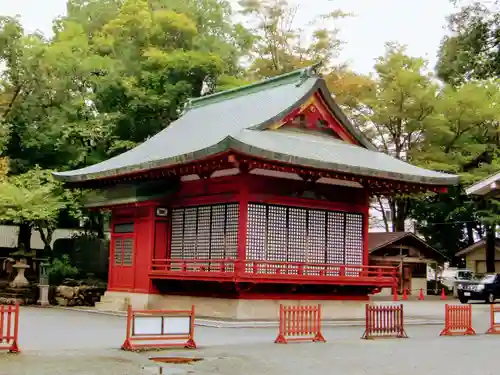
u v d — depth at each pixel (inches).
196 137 1190.9
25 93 1705.2
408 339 806.5
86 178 1219.2
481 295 1857.8
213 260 1016.9
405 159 2160.4
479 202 2167.8
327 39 2304.4
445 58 2316.7
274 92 1256.8
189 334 661.9
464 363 605.0
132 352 615.5
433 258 2329.0
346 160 1076.5
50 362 542.9
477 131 2183.8
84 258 1631.4
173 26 1824.6
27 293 1408.7
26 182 1519.4
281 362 579.8
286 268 1029.2
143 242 1186.6
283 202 1068.5
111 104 1706.4
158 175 1144.8
